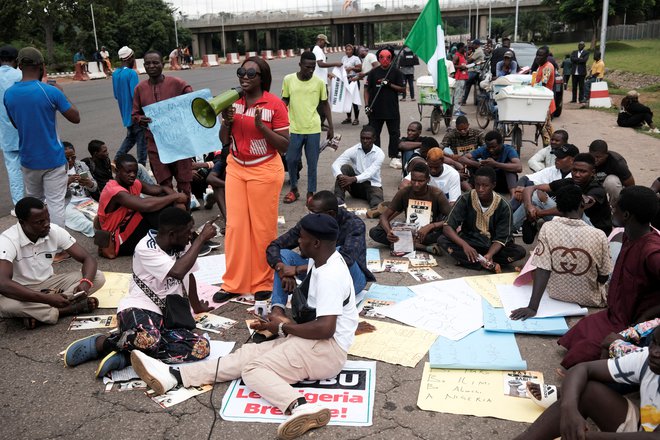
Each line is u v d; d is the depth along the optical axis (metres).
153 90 6.07
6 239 4.13
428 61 7.87
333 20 72.88
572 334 3.66
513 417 3.20
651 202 3.33
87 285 4.32
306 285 3.46
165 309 3.86
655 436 2.46
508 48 14.84
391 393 3.44
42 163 5.37
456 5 67.69
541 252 4.32
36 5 37.94
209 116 4.14
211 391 3.47
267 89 4.54
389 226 5.71
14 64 6.42
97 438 3.07
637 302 3.45
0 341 4.12
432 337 4.03
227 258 4.69
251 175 4.54
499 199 5.19
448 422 3.17
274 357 3.37
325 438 3.04
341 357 3.46
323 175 8.90
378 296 4.71
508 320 4.23
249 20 73.25
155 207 5.59
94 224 6.04
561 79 13.98
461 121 7.95
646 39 49.34
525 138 12.01
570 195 4.27
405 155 7.93
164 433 3.11
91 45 45.06
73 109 5.54
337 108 12.96
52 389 3.52
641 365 2.65
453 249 5.38
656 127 12.84
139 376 3.51
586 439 2.56
